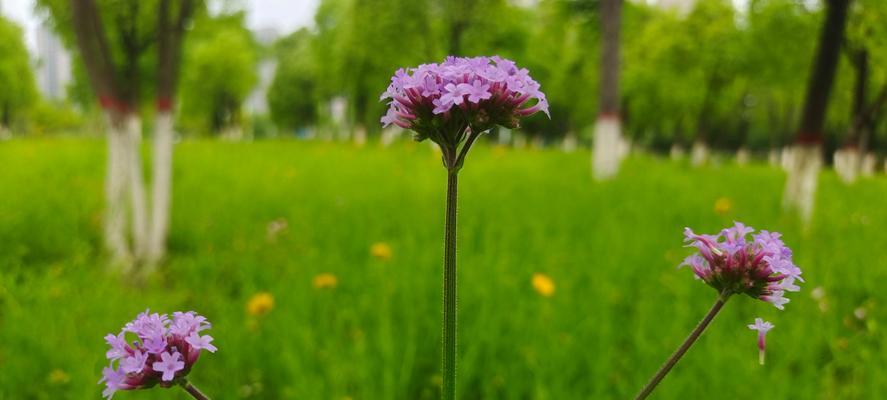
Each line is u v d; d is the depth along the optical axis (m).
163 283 5.02
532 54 26.31
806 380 3.01
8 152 14.02
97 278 4.66
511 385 2.98
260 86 42.25
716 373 2.95
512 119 1.20
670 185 10.14
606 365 3.07
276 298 4.17
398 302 3.94
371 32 23.44
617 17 11.20
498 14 22.33
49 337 3.31
